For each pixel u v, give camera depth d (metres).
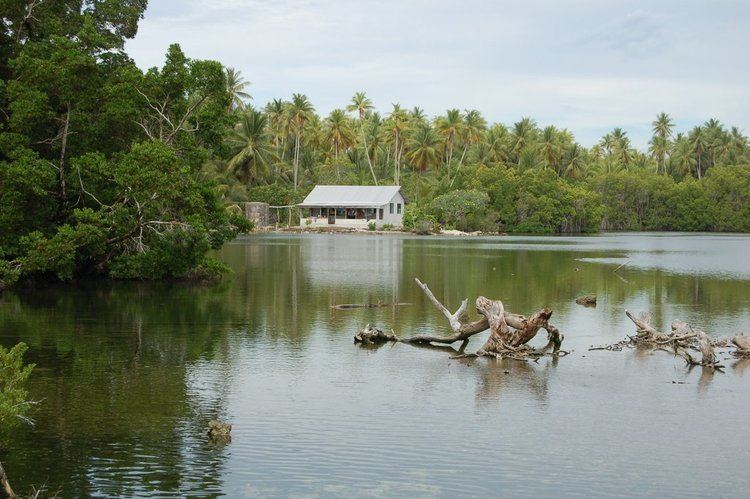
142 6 34.34
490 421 12.12
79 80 27.84
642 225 119.00
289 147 111.19
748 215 112.56
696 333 18.02
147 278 32.12
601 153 150.62
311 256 48.06
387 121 107.56
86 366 15.77
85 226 26.39
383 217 89.88
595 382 14.82
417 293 28.61
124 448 10.76
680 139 138.38
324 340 19.02
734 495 9.23
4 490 8.89
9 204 26.19
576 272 37.94
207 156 31.70
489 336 19.31
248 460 10.33
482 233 90.62
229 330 20.27
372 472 9.92
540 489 9.39
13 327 20.33
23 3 29.45
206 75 30.50
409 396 13.63
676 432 11.61
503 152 116.44
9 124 27.55
